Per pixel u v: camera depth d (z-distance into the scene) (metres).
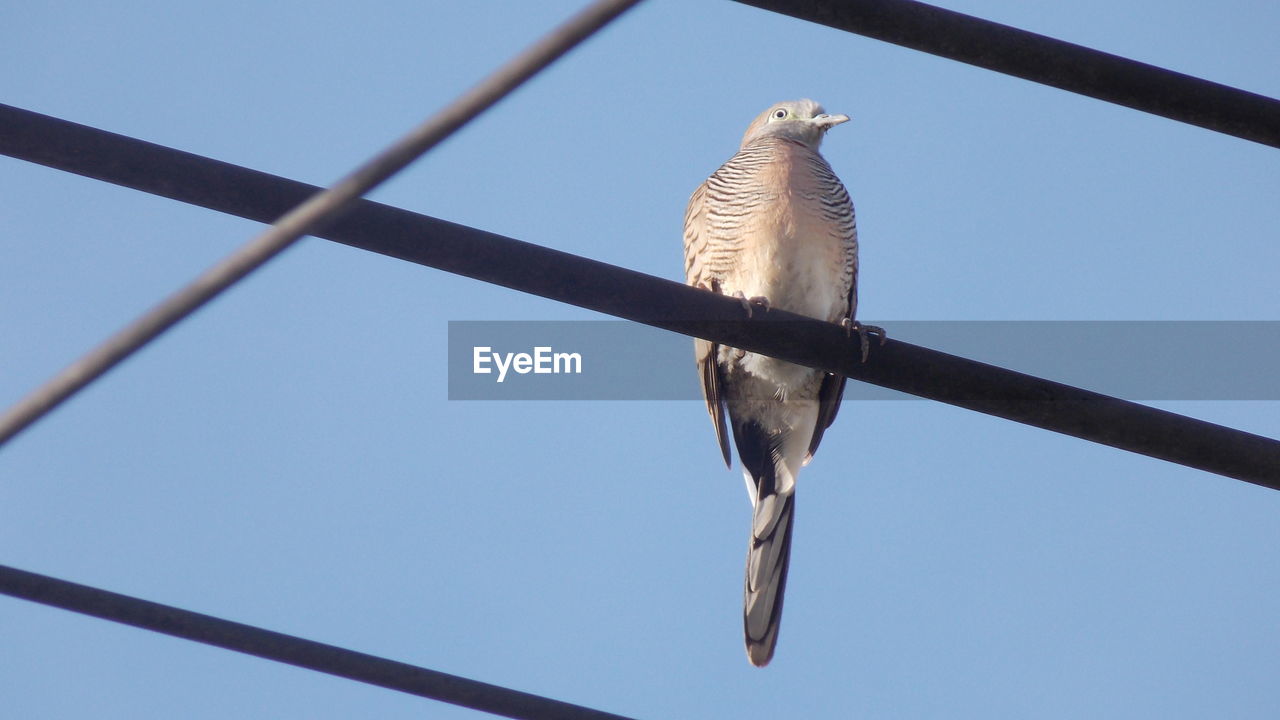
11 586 8.83
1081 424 9.66
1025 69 9.18
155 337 6.60
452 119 6.47
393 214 8.97
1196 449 9.56
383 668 9.13
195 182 8.62
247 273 6.59
